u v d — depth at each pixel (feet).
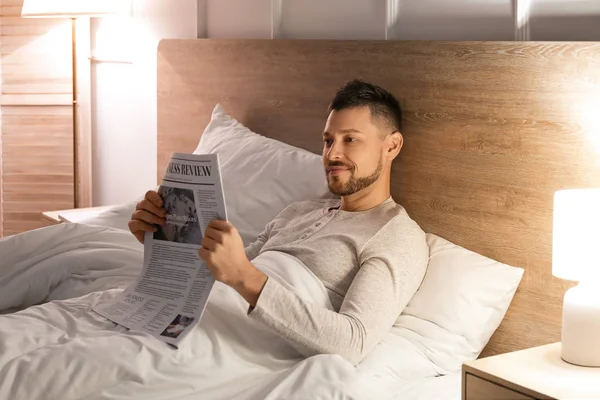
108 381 4.95
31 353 4.99
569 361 5.15
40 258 7.19
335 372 5.09
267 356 5.54
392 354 5.74
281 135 8.93
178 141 10.30
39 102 11.91
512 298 6.47
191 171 5.61
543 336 6.29
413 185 7.28
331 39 8.56
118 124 11.88
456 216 6.91
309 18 8.91
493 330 6.34
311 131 8.57
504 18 6.81
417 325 6.10
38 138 12.01
